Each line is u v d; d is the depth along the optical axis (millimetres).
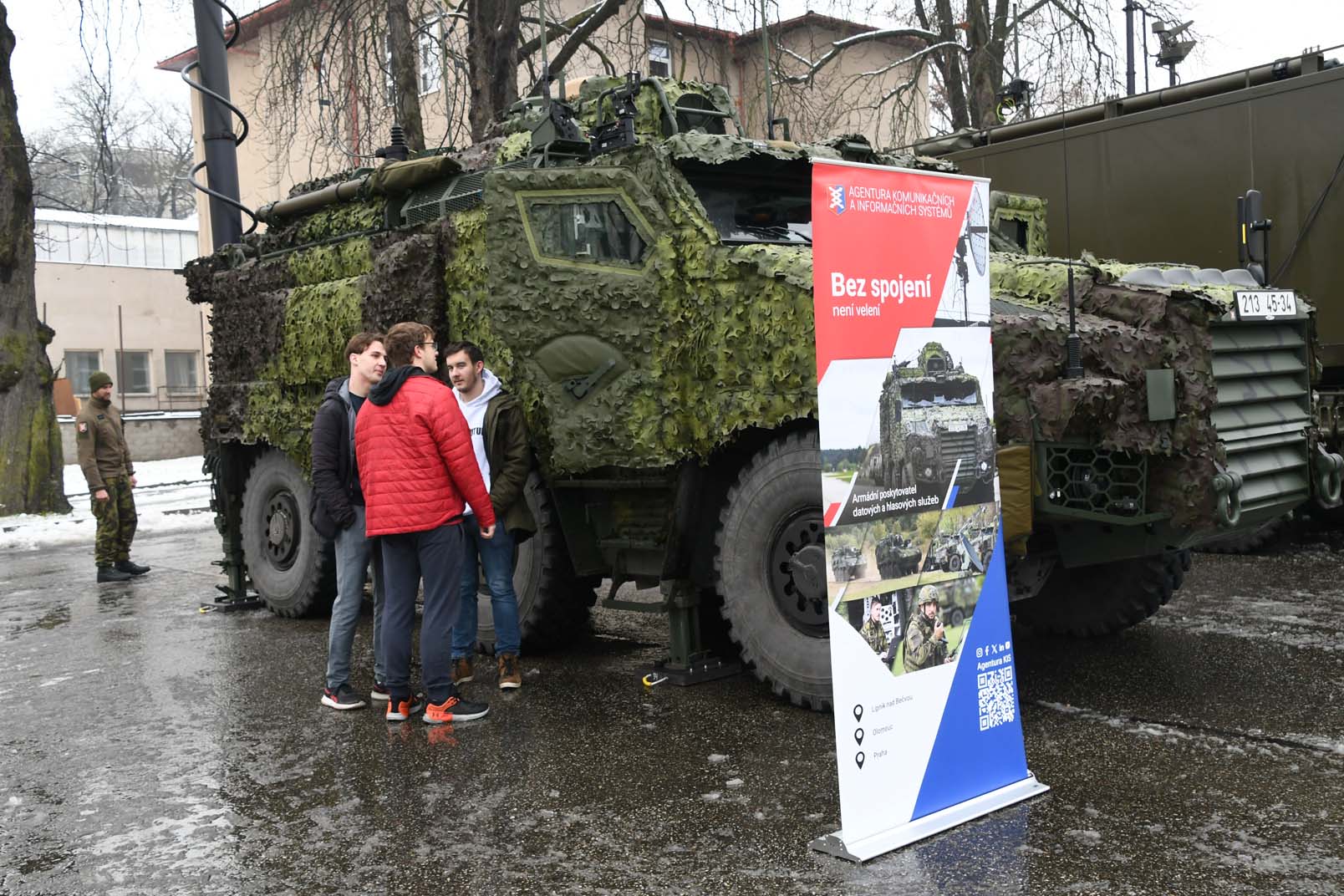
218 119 9969
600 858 3721
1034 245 7973
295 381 7734
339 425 5707
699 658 6000
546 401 5883
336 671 5730
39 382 16250
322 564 7863
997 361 4766
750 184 6031
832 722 5098
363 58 15344
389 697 5551
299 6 15430
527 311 5887
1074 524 5375
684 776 4461
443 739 5109
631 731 5090
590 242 5797
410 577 5410
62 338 36219
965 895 3326
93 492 10289
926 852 3645
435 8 16062
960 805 3904
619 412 5645
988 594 4043
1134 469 4906
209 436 8672
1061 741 4684
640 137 5891
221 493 8789
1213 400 4785
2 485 15938
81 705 5969
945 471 3910
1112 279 5234
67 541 14008
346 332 7207
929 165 7203
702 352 5453
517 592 6555
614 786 4387
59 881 3727
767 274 5164
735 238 5703
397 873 3670
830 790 4238
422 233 6668
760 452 5434
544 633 6570
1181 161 9555
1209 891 3285
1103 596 6375
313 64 15297
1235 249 9242
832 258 3588
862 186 3662
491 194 5977
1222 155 9289
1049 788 4133
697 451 5520
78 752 5137
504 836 3941
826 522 3576
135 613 8750
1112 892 3307
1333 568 8422
